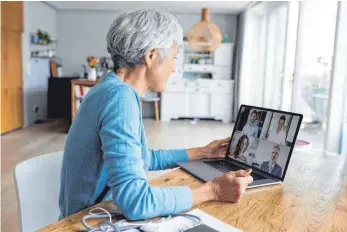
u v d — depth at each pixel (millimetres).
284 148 1126
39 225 1156
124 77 941
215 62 7844
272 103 5840
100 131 839
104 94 854
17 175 1103
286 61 4977
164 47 902
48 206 1190
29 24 6363
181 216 822
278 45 5629
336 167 1312
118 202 782
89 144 883
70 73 8055
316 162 1387
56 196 1220
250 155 1244
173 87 7582
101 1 6656
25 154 4289
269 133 1198
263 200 956
